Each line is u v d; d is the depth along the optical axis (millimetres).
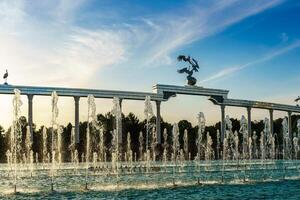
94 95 108875
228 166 93125
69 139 129000
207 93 125875
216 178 61594
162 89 119062
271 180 57406
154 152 114312
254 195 42375
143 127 147875
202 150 143750
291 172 73312
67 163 110625
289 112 144875
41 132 126000
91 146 118312
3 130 131625
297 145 139500
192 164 102438
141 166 91375
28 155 104500
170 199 39625
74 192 44500
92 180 59656
